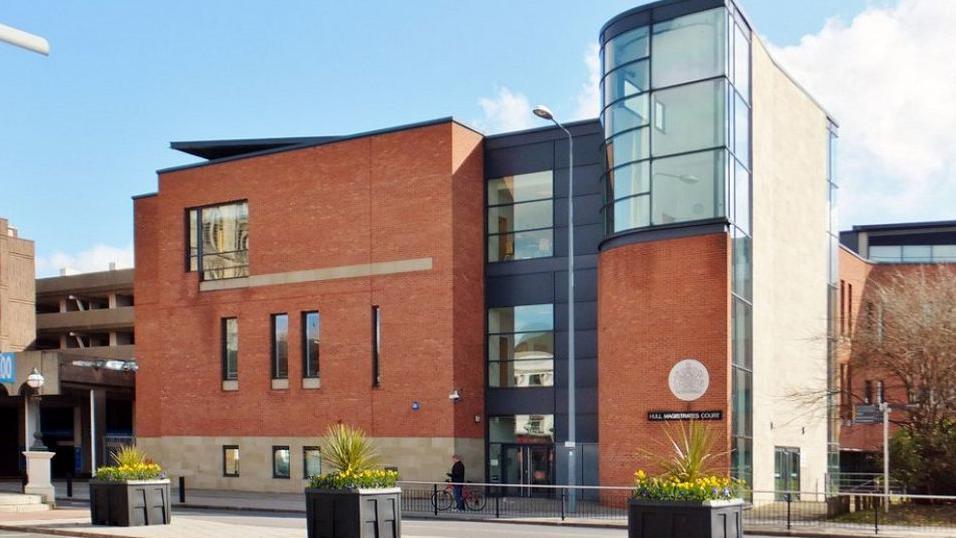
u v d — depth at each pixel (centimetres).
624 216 3066
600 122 3369
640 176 3028
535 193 3609
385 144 3656
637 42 3088
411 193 3581
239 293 3969
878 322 2894
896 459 2678
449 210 3494
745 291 3025
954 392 2675
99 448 4556
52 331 7819
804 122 3797
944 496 2305
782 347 3391
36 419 3253
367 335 3631
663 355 2914
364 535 1686
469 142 3625
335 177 3766
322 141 3859
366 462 1795
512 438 3553
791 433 3412
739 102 3023
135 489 2133
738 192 2983
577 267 3491
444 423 3438
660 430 2891
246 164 4000
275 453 3816
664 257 2942
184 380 4078
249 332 3928
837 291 4131
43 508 2928
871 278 4962
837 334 3719
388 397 3559
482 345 3628
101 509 2153
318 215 3794
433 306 3497
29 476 3048
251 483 3847
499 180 3688
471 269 3594
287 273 3850
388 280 3606
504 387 3588
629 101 3089
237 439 3906
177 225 4156
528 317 3575
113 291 7744
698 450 1493
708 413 2816
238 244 4012
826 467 3769
